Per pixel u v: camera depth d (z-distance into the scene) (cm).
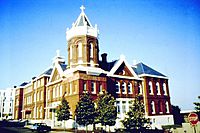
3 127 4578
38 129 3506
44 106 5006
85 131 3262
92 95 3725
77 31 4225
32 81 5994
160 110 4797
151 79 4850
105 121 2991
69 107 3566
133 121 2841
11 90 10431
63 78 4272
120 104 4238
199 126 2112
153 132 3119
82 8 4559
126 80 4481
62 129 3662
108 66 4712
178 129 2300
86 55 4116
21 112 6881
